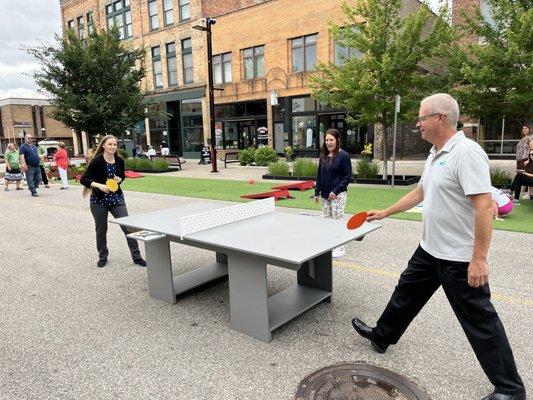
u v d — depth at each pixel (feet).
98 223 18.71
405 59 39.29
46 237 25.13
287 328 12.51
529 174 28.40
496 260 17.72
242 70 87.51
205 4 91.97
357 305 13.96
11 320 13.61
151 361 10.91
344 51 72.08
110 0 109.29
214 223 13.76
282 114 82.74
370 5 41.22
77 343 11.96
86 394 9.59
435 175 8.79
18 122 169.37
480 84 34.88
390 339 10.68
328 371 10.17
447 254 8.73
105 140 18.04
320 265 14.28
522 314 12.69
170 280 14.44
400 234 22.63
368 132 71.82
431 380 9.71
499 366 8.46
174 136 103.86
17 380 10.22
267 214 15.74
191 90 96.43
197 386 9.77
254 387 9.65
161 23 99.19
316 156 79.30
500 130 66.23
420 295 10.03
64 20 123.44
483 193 7.91
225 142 93.81
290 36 78.48
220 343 11.74
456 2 56.80
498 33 36.06
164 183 50.52
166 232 12.92
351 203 31.94
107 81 66.23
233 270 12.08
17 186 50.44
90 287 16.47
